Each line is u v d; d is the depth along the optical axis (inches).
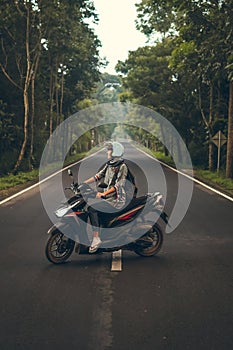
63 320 195.9
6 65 1214.9
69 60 1590.8
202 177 1015.6
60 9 1084.5
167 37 1681.8
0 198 620.7
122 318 198.2
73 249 300.4
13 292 233.1
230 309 209.6
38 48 1160.8
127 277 259.8
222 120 1207.6
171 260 298.0
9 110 1300.4
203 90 1305.4
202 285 245.4
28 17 1056.8
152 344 172.2
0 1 1044.5
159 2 888.3
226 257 305.4
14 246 334.3
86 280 253.8
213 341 175.0
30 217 460.8
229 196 651.5
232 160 960.9
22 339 176.9
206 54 829.8
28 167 1211.9
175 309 209.3
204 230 397.1
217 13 799.1
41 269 275.9
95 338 177.6
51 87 1499.8
